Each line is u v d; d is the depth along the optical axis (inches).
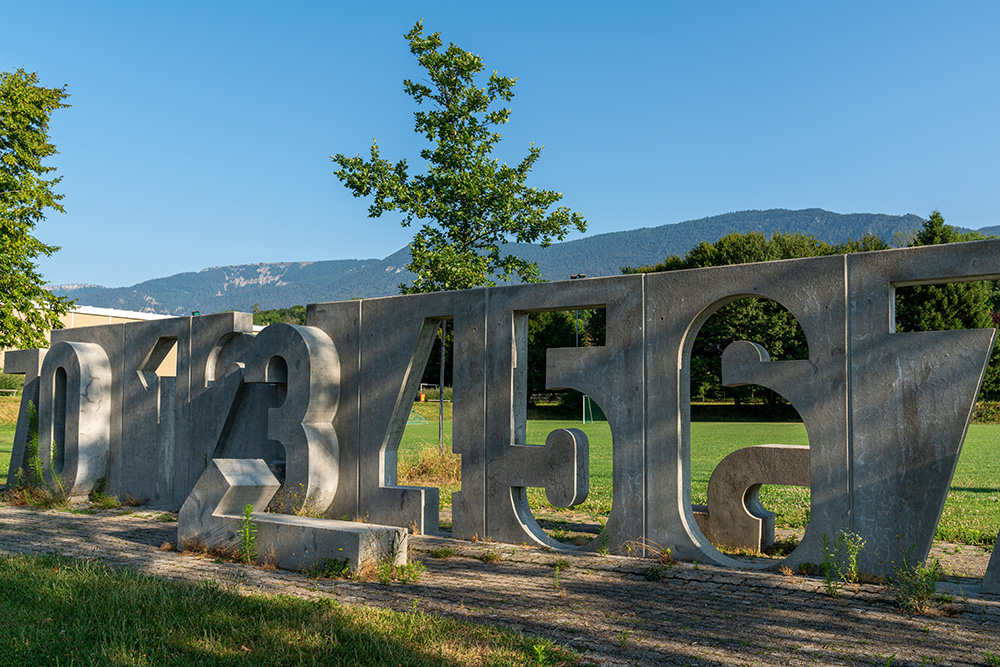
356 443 507.8
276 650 232.5
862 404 346.9
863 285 349.7
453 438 468.8
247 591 324.2
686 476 399.2
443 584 348.2
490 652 234.1
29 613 271.6
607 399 417.4
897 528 335.3
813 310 361.7
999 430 1700.3
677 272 399.9
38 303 1151.6
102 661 222.4
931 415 330.3
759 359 376.2
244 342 579.5
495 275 775.7
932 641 262.1
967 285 1883.6
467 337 468.4
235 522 400.8
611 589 339.9
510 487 443.2
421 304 488.1
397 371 494.3
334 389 515.8
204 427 585.3
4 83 1130.7
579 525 551.8
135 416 626.8
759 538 439.5
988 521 550.9
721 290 385.7
